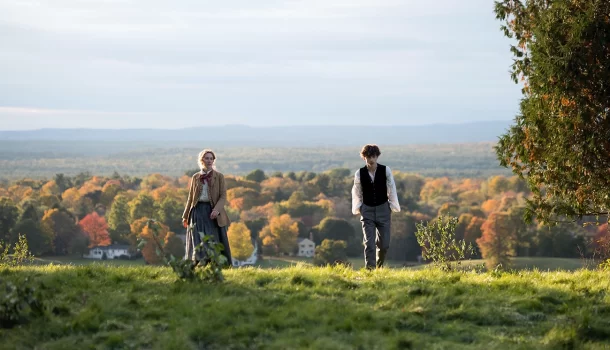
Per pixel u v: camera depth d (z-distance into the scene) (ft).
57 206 387.96
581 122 41.11
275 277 34.60
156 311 28.25
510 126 46.42
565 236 250.98
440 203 481.05
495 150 47.03
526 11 46.57
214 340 25.67
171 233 298.15
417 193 590.14
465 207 422.41
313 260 301.22
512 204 424.87
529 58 45.57
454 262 41.19
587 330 27.40
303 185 547.90
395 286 33.58
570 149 42.37
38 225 321.73
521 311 29.89
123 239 359.25
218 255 33.04
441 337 26.96
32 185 574.97
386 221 42.06
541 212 46.96
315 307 29.04
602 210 46.34
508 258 242.37
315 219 430.20
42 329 26.16
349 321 27.40
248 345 25.48
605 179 42.60
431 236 41.24
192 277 32.50
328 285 33.37
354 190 42.37
